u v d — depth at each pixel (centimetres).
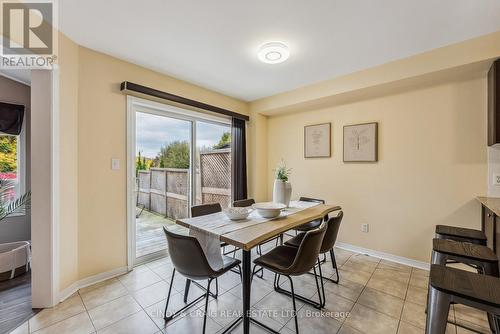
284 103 349
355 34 200
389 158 283
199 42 213
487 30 193
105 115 230
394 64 248
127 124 246
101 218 227
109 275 233
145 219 285
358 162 308
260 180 400
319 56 239
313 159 354
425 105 258
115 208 238
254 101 392
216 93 349
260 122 400
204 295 200
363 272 250
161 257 289
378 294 207
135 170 262
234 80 303
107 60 233
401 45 218
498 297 96
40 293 183
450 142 244
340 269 257
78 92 212
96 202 223
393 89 274
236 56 240
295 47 222
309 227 257
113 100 237
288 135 386
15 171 291
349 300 198
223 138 379
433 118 254
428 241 257
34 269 182
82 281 214
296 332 152
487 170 225
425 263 258
